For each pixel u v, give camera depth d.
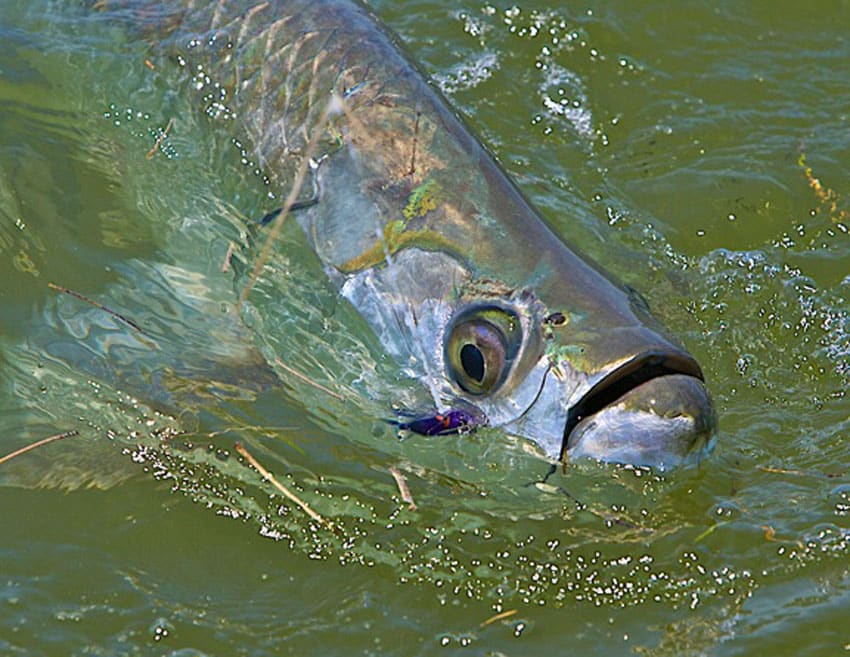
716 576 13.98
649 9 22.70
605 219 18.91
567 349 12.75
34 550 13.84
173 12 17.06
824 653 13.34
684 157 20.30
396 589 13.86
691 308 17.41
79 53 17.66
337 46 15.70
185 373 15.38
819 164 20.30
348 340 14.57
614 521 14.30
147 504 14.36
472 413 13.43
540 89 21.14
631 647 13.40
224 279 15.70
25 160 17.25
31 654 12.91
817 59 22.42
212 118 16.36
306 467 14.73
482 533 14.30
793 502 14.63
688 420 12.54
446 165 14.42
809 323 17.47
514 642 13.41
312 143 13.95
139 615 13.38
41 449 14.72
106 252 16.39
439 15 22.11
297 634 13.36
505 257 13.57
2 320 15.90
